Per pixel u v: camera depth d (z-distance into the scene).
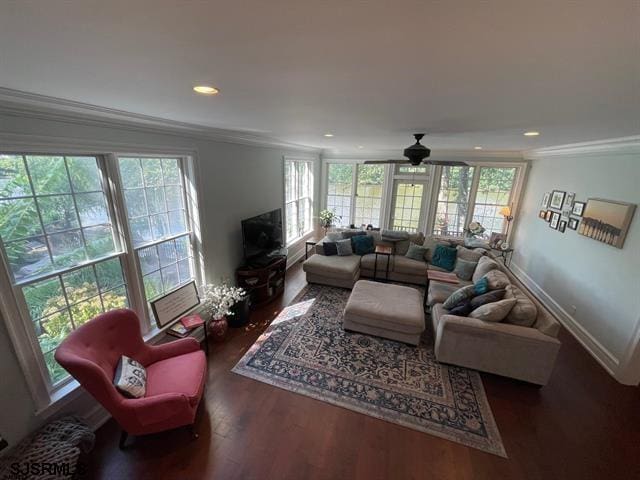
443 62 1.06
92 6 0.67
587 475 1.95
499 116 2.05
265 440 2.14
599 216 3.32
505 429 2.26
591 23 0.74
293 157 5.50
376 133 3.31
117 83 1.36
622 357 2.81
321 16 0.73
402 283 4.93
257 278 3.96
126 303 2.58
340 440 2.15
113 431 2.22
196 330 3.27
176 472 1.92
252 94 1.56
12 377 1.79
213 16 0.73
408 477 1.91
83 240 2.19
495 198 5.91
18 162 1.78
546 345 2.51
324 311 3.94
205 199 3.28
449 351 2.85
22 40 0.87
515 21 0.74
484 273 3.81
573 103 1.60
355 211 7.12
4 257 1.72
